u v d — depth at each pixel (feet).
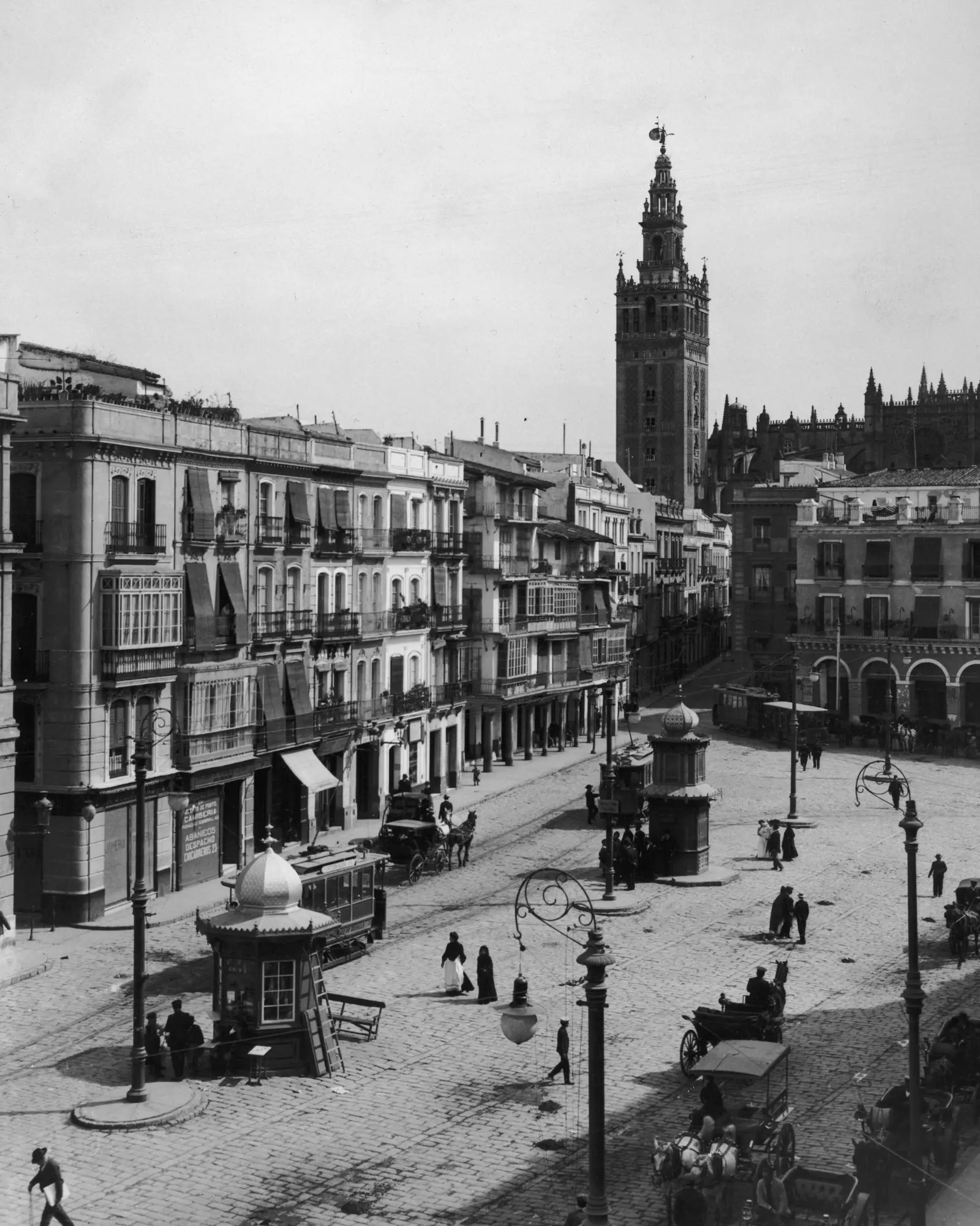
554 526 342.85
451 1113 114.93
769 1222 90.58
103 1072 123.65
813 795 267.59
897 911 183.01
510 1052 129.29
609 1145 108.17
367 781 249.55
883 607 346.33
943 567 339.77
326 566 235.40
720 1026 123.44
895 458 591.78
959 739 317.63
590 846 223.30
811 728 334.03
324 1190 100.37
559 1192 99.76
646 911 181.78
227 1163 104.99
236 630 204.85
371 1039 133.08
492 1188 100.58
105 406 177.99
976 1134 110.32
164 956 160.04
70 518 175.42
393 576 259.60
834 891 193.36
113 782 178.50
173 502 193.06
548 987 148.46
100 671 176.96
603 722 374.84
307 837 224.12
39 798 173.88
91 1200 98.37
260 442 214.48
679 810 200.13
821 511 357.00
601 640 374.43
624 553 430.61
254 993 124.57
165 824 190.49
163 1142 108.88
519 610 316.19
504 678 302.66
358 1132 110.93
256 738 211.20
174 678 190.49
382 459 254.68
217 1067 124.57
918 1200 92.32
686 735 202.39
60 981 150.82
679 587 497.46
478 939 167.94
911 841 98.12
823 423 634.43
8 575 162.61
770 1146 102.37
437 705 274.36
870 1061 126.72
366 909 162.61
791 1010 142.00
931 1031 134.72
